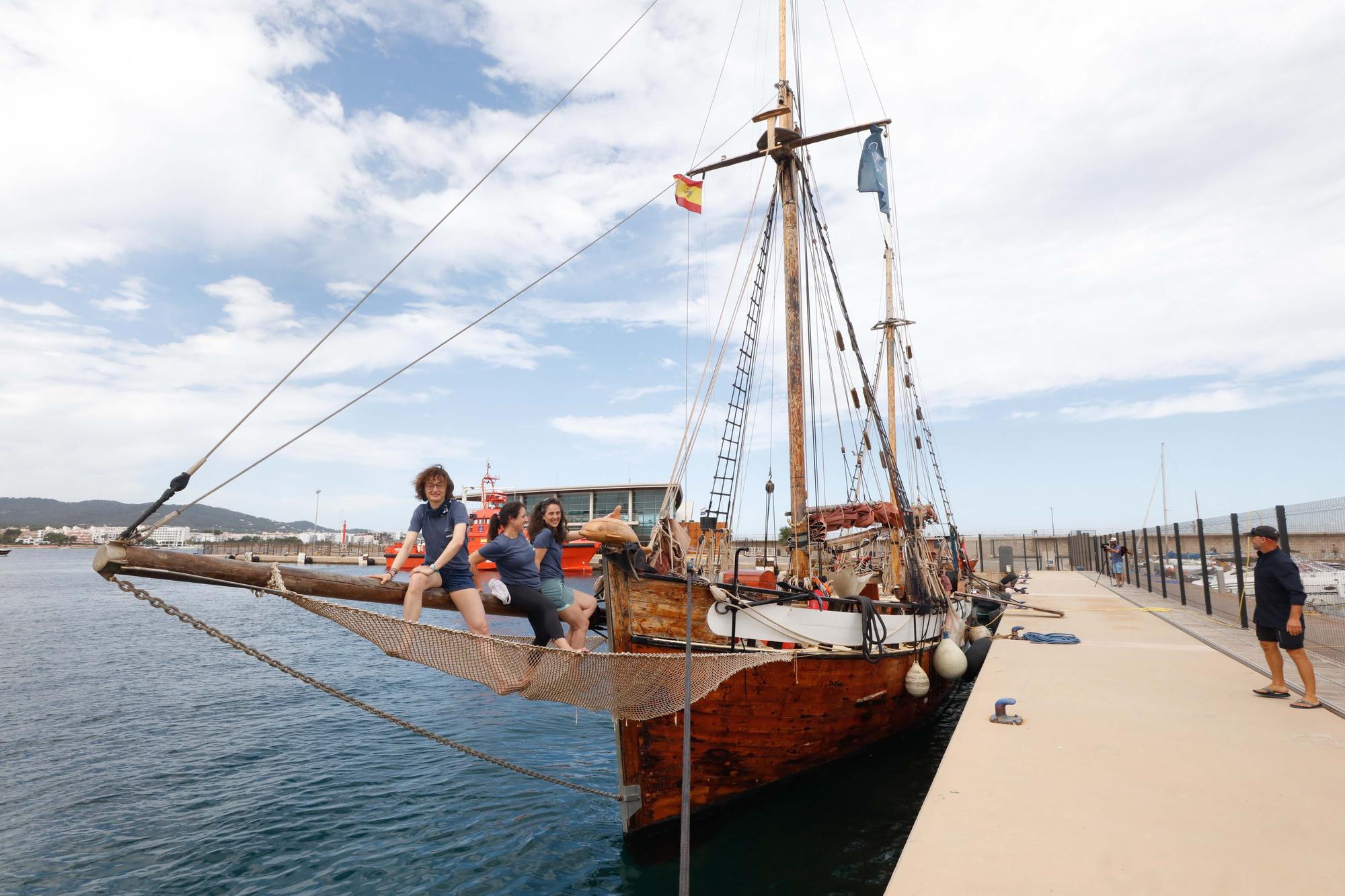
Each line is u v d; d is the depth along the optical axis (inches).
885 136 502.0
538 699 231.8
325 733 496.7
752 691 304.0
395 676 733.9
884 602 367.9
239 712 561.3
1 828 326.0
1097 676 392.5
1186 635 564.4
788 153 475.5
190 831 323.0
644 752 289.0
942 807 200.1
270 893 264.8
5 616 1309.1
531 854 296.0
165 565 178.4
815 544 494.6
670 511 372.5
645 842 291.7
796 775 338.3
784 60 488.7
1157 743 261.0
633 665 241.9
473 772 408.2
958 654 446.6
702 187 421.4
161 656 852.6
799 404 442.3
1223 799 203.9
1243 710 309.6
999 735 274.1
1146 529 1079.0
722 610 300.8
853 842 294.8
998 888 151.9
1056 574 1619.1
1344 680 374.0
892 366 949.2
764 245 489.1
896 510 565.9
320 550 5295.3
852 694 346.3
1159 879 155.3
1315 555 494.0
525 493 2146.9
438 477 225.6
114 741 474.9
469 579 227.6
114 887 269.6
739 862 278.1
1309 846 172.2
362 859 292.7
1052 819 191.0
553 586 259.0
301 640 1031.0
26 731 503.8
